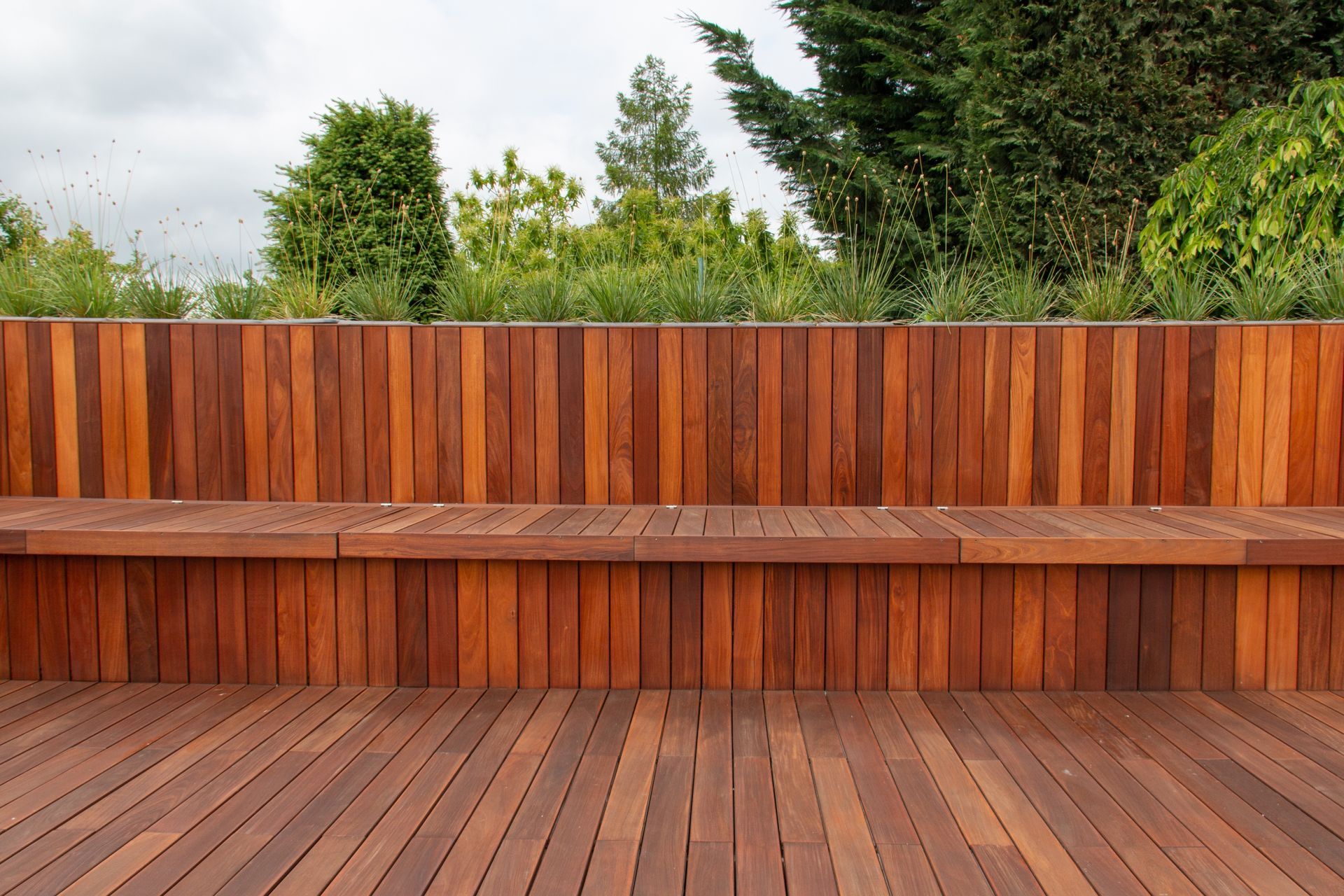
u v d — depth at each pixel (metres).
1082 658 2.52
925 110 9.80
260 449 2.97
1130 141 5.62
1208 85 5.66
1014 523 2.57
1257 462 2.85
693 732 2.21
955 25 8.09
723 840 1.63
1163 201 4.05
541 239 6.04
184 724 2.27
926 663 2.53
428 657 2.59
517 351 2.91
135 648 2.63
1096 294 3.21
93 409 2.99
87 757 2.04
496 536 2.41
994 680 2.53
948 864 1.54
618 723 2.27
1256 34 5.83
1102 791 1.85
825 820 1.72
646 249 5.11
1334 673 2.52
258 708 2.40
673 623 2.55
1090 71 5.73
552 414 2.92
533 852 1.58
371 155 4.74
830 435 2.87
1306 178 3.54
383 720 2.29
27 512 2.75
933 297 3.26
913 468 2.87
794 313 3.18
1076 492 2.86
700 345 2.88
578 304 3.32
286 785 1.89
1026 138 5.90
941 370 2.84
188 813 1.74
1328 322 2.80
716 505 2.90
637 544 2.39
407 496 2.95
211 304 3.33
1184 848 1.59
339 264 4.10
